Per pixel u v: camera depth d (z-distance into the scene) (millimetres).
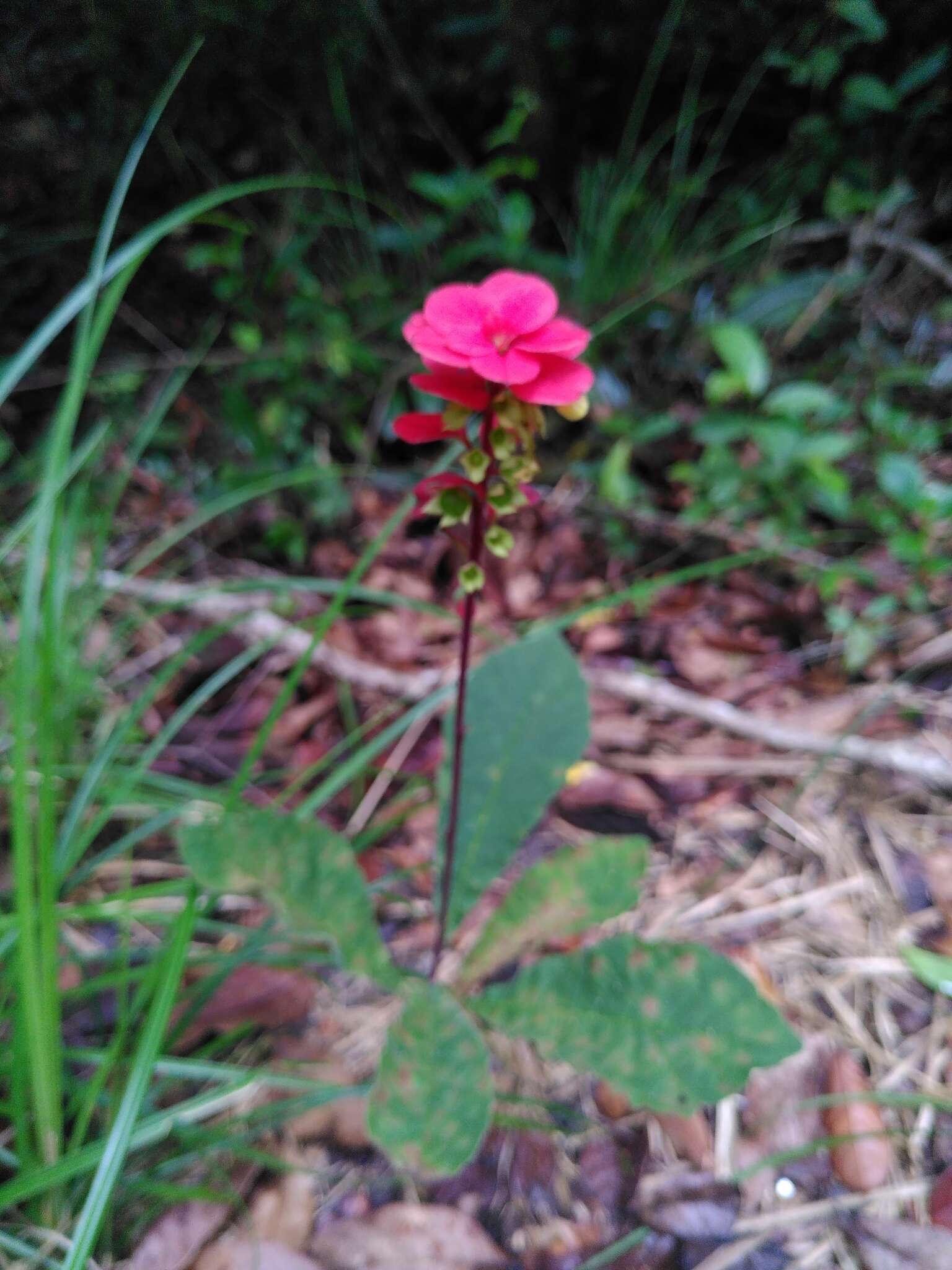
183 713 301
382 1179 237
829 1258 224
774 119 582
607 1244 227
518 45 557
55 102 573
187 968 277
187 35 554
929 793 336
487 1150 245
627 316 508
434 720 374
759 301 511
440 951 253
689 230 589
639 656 411
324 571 469
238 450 532
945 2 504
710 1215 231
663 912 307
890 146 547
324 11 550
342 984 285
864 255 541
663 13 547
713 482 435
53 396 573
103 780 318
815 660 399
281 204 586
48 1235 209
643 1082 219
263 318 554
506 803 269
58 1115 209
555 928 246
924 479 435
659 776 353
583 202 556
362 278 538
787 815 336
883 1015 274
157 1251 217
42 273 589
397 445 532
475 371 167
